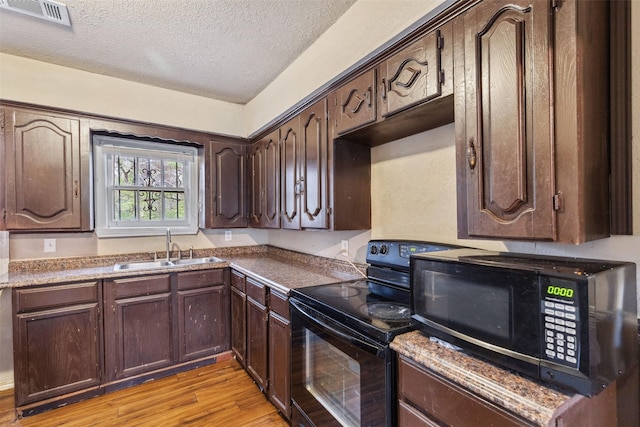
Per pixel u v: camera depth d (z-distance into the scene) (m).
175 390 2.31
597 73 0.94
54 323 2.10
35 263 2.45
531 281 0.84
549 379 0.80
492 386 0.83
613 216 1.00
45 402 2.07
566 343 0.77
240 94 2.97
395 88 1.47
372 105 1.60
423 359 1.01
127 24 1.89
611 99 0.99
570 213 0.88
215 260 3.01
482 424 0.85
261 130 2.90
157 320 2.47
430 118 1.52
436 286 1.11
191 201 3.23
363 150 2.07
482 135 1.09
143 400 2.19
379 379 1.17
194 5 1.73
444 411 0.95
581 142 0.88
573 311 0.76
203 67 2.44
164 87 2.80
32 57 2.26
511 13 1.01
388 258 1.76
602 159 0.96
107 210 2.80
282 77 2.50
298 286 1.91
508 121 1.01
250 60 2.34
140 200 2.98
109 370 2.29
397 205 1.93
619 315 0.85
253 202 3.11
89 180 2.49
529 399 0.77
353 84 1.75
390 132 1.78
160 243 3.04
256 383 2.37
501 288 0.90
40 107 2.31
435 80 1.27
